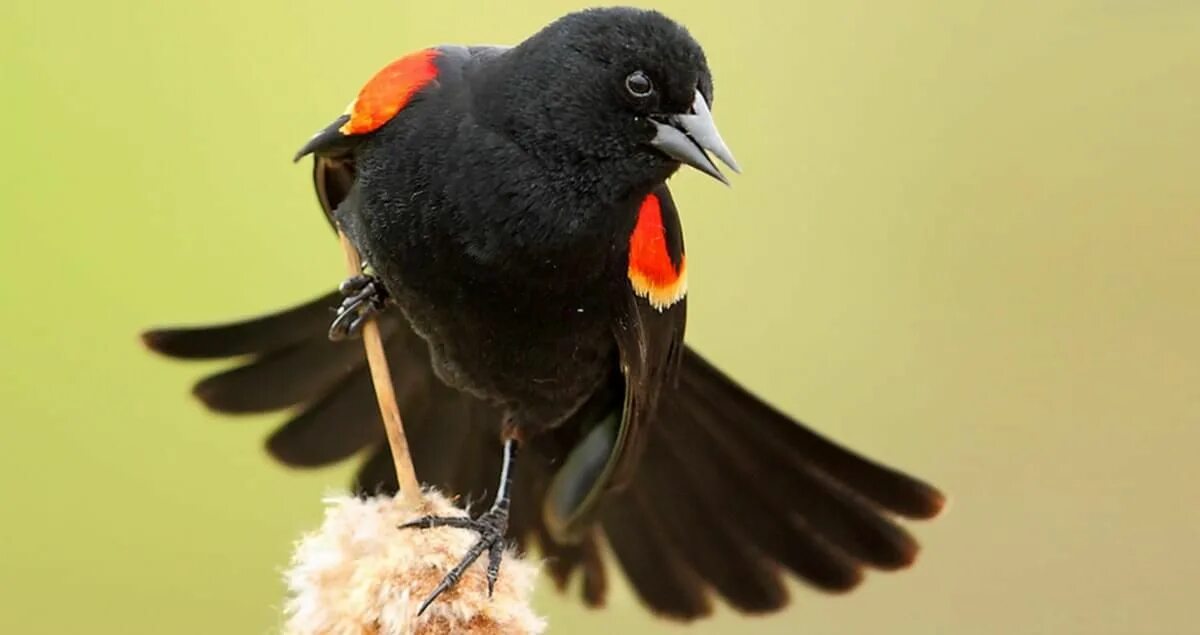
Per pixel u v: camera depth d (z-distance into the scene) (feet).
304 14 13.05
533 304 12.60
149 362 12.97
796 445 12.87
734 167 12.53
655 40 12.52
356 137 12.57
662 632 13.09
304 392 12.79
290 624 12.37
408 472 12.47
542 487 12.82
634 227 12.62
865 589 13.03
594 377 12.70
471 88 12.57
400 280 12.60
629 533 12.90
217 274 12.99
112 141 13.00
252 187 13.01
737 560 12.89
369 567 12.37
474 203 12.55
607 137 12.53
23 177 12.98
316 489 12.97
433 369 12.75
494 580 12.39
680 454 12.89
